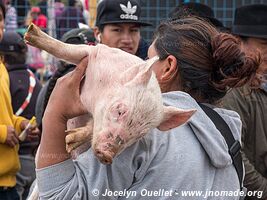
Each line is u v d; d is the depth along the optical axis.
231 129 3.18
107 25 6.29
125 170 2.82
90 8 11.20
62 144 2.88
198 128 3.01
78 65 2.81
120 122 2.53
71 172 2.90
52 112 2.87
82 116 2.87
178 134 3.00
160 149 2.91
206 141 3.00
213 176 3.04
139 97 2.57
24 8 11.23
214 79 3.19
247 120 4.87
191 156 2.96
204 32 3.19
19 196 6.49
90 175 2.83
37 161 2.93
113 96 2.60
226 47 3.15
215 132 3.06
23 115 6.96
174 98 3.06
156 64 3.19
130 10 6.27
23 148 6.87
